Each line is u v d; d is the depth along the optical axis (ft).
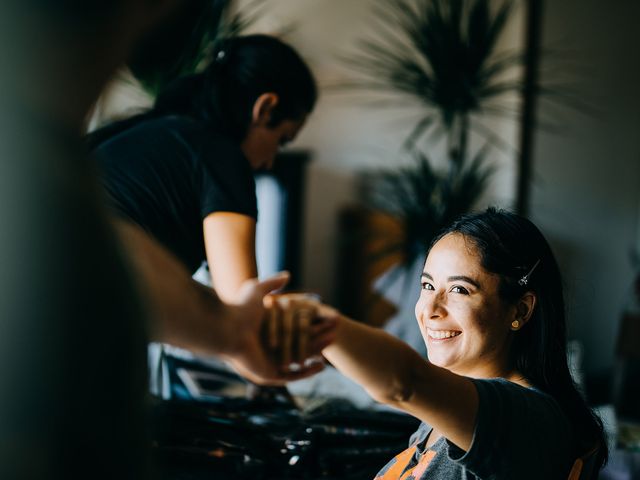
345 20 17.87
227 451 5.47
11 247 1.54
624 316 16.29
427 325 4.04
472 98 14.28
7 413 1.48
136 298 1.75
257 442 5.52
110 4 1.69
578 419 3.85
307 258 17.94
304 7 17.69
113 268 1.69
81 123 1.75
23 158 1.59
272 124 5.96
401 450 5.67
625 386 19.30
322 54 17.92
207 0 2.11
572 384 3.98
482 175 15.61
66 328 1.56
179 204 5.40
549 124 19.13
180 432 5.51
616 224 20.94
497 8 18.30
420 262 13.70
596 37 20.02
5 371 1.49
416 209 14.21
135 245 2.23
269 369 2.62
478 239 3.95
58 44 1.63
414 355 2.90
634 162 21.33
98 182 1.77
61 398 1.53
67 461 1.54
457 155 14.52
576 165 19.86
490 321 3.92
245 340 2.49
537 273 3.94
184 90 6.01
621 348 16.19
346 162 18.10
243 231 5.32
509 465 3.15
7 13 1.57
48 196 1.60
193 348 2.39
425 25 14.40
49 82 1.64
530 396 3.43
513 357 4.00
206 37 8.28
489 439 3.10
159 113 5.98
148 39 1.93
